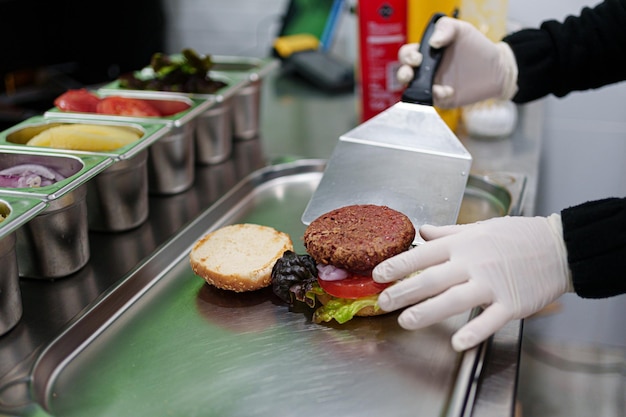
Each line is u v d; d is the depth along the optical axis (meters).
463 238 0.78
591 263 0.75
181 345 0.79
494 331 0.73
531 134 1.45
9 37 2.27
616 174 1.94
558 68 1.21
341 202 0.96
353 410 0.66
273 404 0.68
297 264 0.83
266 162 1.31
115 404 0.69
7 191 0.82
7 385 0.69
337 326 0.81
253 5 2.34
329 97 1.79
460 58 1.20
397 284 0.76
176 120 1.08
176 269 0.97
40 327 0.80
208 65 1.29
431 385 0.70
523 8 1.90
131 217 1.04
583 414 1.30
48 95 2.28
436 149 1.03
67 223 0.89
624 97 1.87
